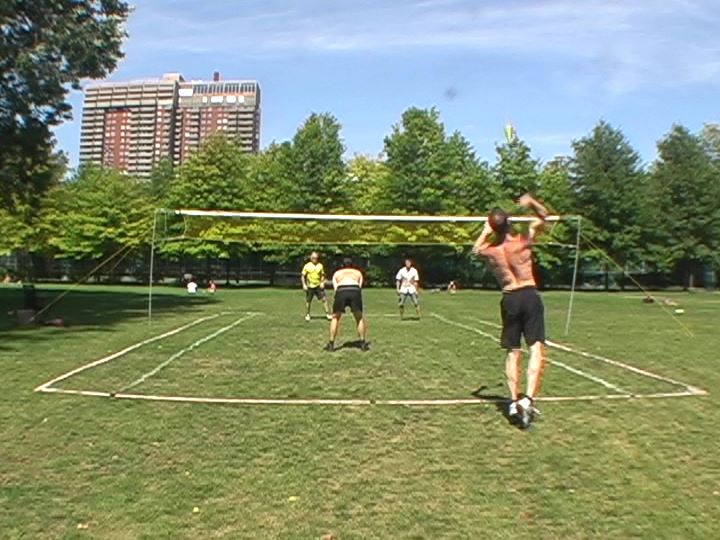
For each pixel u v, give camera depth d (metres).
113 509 5.16
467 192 55.38
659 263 58.38
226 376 10.71
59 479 5.82
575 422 7.92
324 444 6.91
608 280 57.97
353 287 13.84
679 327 20.56
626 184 57.19
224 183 53.12
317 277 21.97
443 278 54.28
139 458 6.41
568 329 19.45
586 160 57.66
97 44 23.95
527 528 4.93
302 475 5.97
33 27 22.88
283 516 5.07
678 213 59.53
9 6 20.77
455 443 7.00
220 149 53.69
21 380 10.14
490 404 8.79
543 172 59.09
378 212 55.12
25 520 4.94
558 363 12.54
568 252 54.75
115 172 58.56
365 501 5.39
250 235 42.12
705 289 60.72
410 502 5.38
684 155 61.97
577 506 5.34
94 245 54.59
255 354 13.23
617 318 24.34
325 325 19.62
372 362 12.33
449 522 5.00
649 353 14.12
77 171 58.09
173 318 21.61
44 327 18.00
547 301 36.62
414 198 54.38
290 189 54.03
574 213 57.78
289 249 51.47
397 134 55.47
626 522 5.05
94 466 6.16
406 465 6.29
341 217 21.28
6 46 21.44
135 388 9.64
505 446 6.91
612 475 6.08
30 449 6.65
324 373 11.09
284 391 9.54
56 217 53.41
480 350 14.12
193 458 6.42
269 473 6.02
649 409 8.63
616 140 57.91
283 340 15.60
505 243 7.95
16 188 25.95
